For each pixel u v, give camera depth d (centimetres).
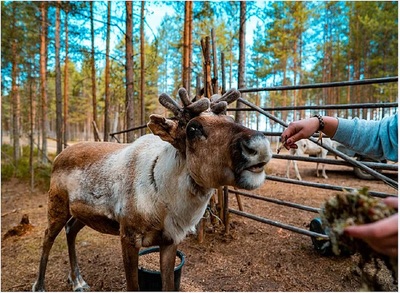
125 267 223
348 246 104
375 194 288
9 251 414
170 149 208
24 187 882
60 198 273
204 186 188
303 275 320
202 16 974
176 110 194
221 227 448
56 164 283
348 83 305
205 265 351
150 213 208
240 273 330
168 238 216
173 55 2322
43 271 302
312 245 391
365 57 1680
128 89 741
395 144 160
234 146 160
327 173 1016
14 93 1206
